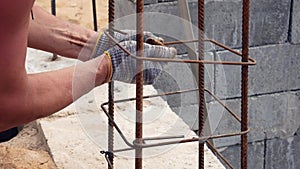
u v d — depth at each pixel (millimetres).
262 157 3467
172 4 2857
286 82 3314
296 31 3191
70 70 1296
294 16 3152
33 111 1220
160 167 1655
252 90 3281
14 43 1124
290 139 3482
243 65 1316
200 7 1254
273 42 3189
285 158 3525
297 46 3234
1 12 1068
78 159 1699
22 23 1121
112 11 1311
